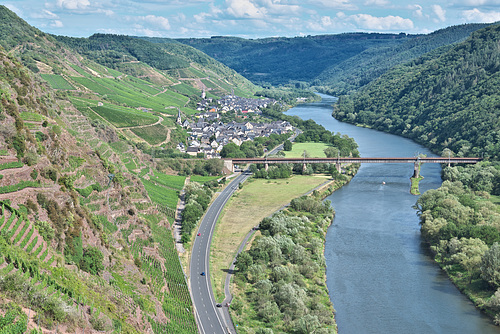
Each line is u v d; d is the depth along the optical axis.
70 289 154.25
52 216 182.75
